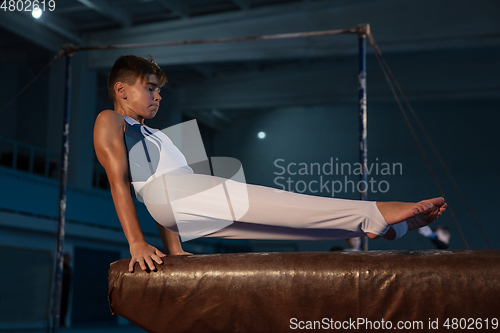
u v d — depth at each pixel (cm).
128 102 139
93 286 1031
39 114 1220
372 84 1218
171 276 107
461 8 853
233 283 104
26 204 853
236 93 1314
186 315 106
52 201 909
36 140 1213
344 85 1241
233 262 106
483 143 1325
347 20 905
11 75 1184
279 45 934
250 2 950
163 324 107
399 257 99
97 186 1148
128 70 139
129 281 109
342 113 1442
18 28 948
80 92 1043
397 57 1162
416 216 119
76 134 1035
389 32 882
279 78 1290
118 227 1080
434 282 95
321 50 919
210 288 105
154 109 142
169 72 1274
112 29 1038
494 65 1139
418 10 872
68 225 939
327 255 103
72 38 1035
